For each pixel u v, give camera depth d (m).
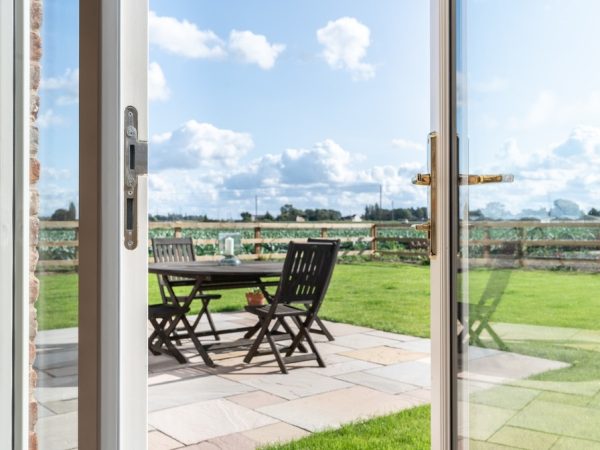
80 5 0.75
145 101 0.78
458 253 1.40
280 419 3.03
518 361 1.40
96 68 0.74
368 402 3.34
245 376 3.96
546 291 1.37
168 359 4.46
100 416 0.74
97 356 0.74
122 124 0.75
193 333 4.36
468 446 1.40
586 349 1.31
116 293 0.74
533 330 1.38
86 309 0.74
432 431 1.42
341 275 10.09
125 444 0.76
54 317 0.77
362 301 7.82
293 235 11.66
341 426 2.87
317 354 4.25
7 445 0.75
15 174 0.76
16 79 0.76
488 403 1.41
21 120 0.76
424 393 3.52
